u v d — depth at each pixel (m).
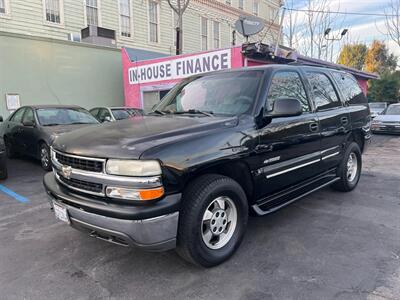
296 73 4.16
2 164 6.38
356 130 5.19
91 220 2.68
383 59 43.44
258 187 3.44
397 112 14.84
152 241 2.57
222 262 3.09
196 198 2.79
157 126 3.10
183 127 3.02
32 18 13.48
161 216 2.56
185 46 19.86
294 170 3.87
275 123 3.54
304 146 3.97
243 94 3.59
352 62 39.06
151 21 17.97
